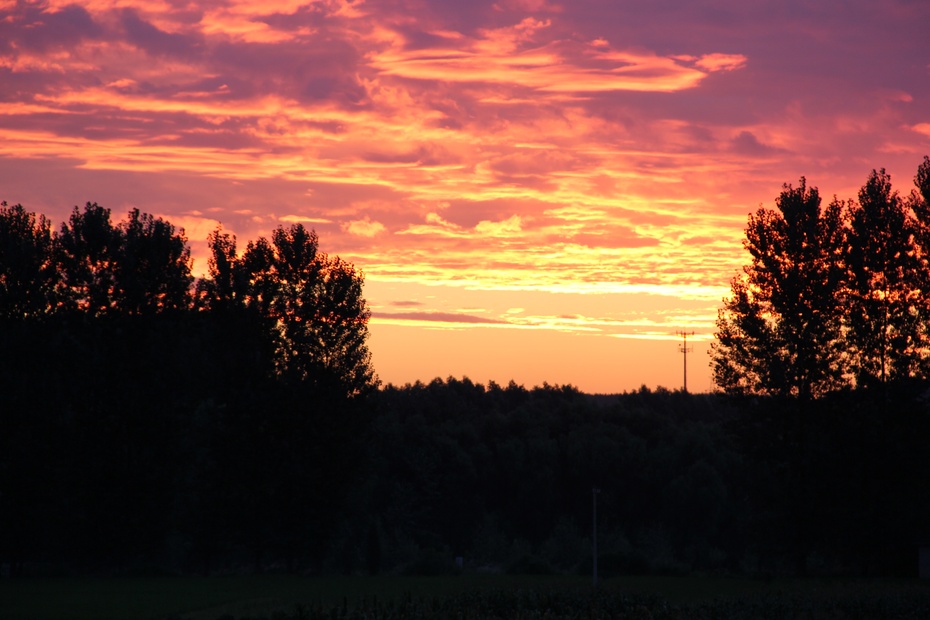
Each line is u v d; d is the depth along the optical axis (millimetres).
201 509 71375
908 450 67688
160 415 69125
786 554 70750
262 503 70375
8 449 65875
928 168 70500
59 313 69375
